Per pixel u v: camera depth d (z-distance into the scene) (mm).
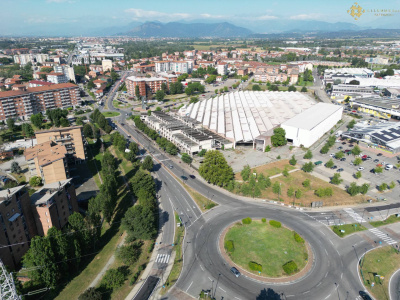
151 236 109312
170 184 158375
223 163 151125
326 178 161625
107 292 89125
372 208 133000
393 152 195125
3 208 94188
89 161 195500
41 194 115312
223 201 141000
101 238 116438
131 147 191000
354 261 100438
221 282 92438
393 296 86312
